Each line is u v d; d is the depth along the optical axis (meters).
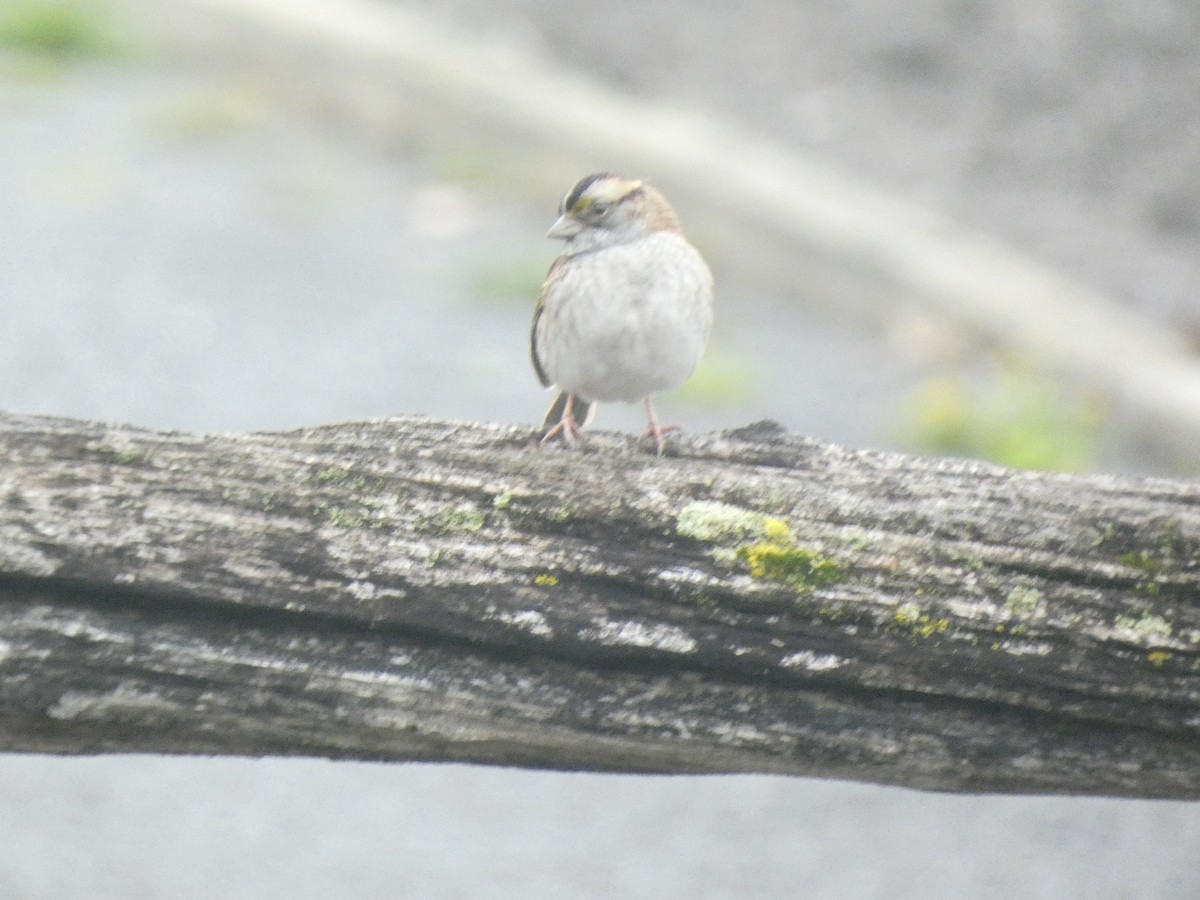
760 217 17.61
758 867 9.80
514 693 5.30
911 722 5.36
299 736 5.37
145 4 25.59
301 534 5.22
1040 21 20.72
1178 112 18.88
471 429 5.50
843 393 15.13
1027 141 18.81
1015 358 15.44
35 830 9.95
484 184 20.27
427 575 5.24
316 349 15.93
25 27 25.16
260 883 9.50
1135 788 5.44
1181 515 5.36
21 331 16.08
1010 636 5.29
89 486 5.15
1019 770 5.41
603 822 10.30
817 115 19.70
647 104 20.44
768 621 5.30
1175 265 16.45
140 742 5.35
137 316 16.58
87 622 5.12
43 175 20.44
